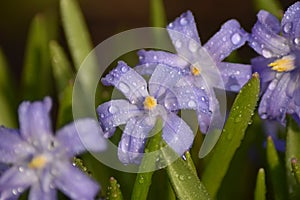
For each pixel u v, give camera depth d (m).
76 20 0.44
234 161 0.43
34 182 0.34
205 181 0.38
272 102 0.37
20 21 0.56
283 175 0.39
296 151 0.38
